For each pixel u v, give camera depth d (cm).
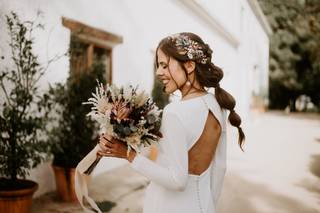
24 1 512
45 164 557
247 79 2066
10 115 416
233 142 1199
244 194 593
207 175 169
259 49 2522
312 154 998
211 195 171
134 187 602
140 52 848
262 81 2697
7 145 416
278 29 3012
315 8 2908
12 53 459
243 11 1997
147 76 885
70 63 619
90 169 182
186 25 1188
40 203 507
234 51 1948
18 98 434
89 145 521
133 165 160
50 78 561
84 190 187
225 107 172
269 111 2920
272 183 671
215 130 168
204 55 169
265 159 914
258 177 717
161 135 164
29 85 462
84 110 521
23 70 447
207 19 1390
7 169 418
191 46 166
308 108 3092
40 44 541
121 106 162
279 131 1553
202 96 168
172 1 1055
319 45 2898
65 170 504
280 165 841
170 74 167
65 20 582
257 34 2438
